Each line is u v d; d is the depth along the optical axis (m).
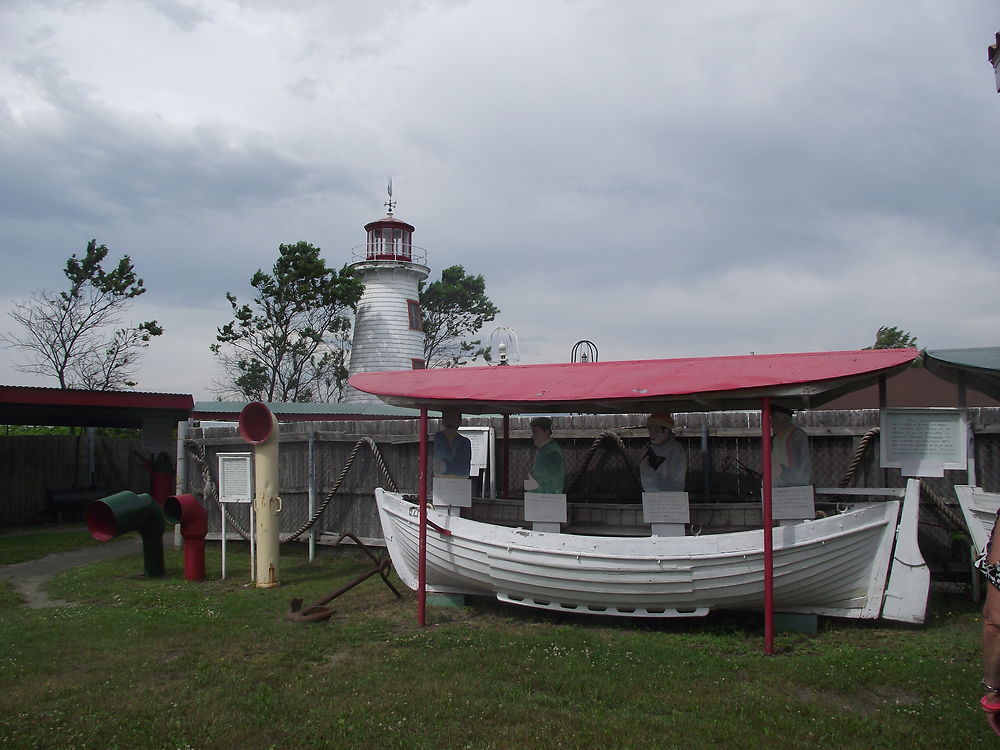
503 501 9.73
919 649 6.91
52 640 7.64
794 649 7.09
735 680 6.28
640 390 7.34
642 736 5.18
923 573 7.34
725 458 10.40
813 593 7.52
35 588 10.95
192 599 9.62
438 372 9.04
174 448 22.53
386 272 37.31
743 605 7.67
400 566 9.52
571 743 5.10
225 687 6.26
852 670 6.32
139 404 18.67
